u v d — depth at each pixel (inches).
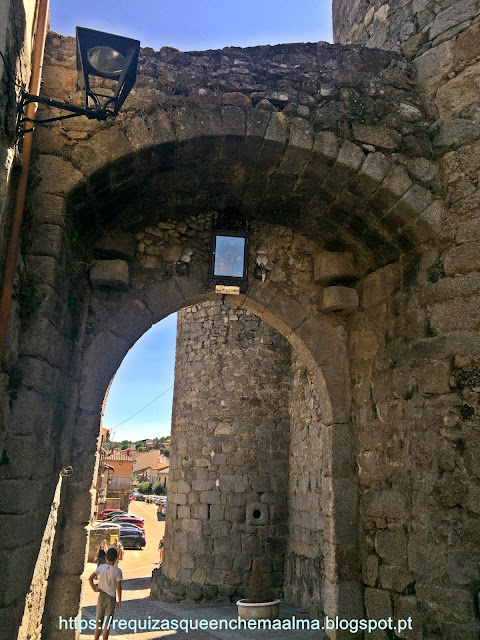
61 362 148.9
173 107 153.7
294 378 341.4
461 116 160.1
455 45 165.8
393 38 186.1
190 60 162.1
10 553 112.5
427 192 158.9
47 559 144.9
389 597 156.1
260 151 159.3
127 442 3314.5
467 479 137.4
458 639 132.3
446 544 139.6
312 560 275.1
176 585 325.1
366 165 158.1
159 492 1991.9
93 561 540.1
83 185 145.3
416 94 170.2
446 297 151.6
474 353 142.3
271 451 341.7
